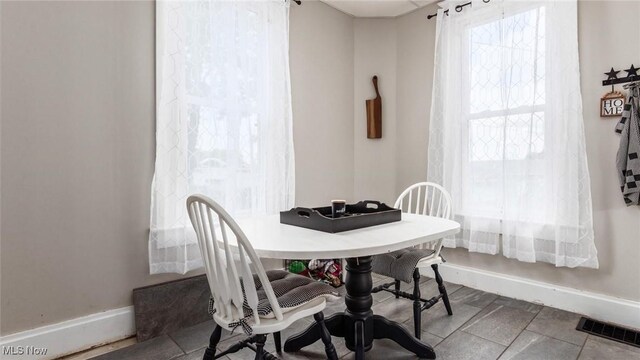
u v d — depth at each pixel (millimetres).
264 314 1174
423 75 3006
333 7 3051
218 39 2145
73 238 1728
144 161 1961
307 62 2879
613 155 2004
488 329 1962
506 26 2330
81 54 1739
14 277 1568
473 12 2508
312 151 2941
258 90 2363
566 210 2092
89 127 1771
